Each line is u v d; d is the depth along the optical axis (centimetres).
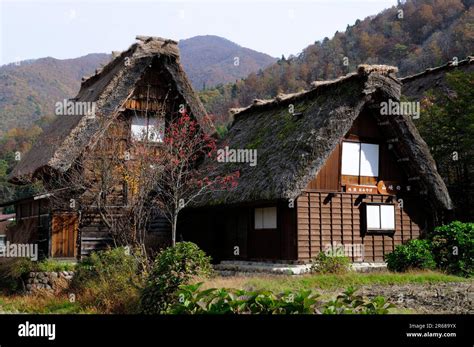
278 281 1263
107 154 1859
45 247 1859
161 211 1959
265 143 1880
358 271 1598
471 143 1992
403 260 1588
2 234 3153
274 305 573
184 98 2102
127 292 1241
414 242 1625
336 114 1650
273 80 6262
